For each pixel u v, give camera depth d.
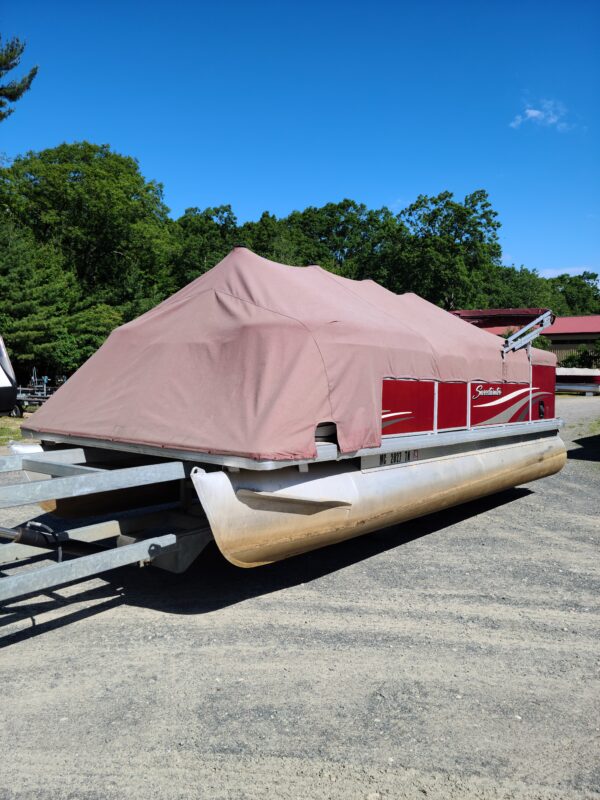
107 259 38.84
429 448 5.39
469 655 3.45
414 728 2.73
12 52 21.58
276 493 3.81
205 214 57.00
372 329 4.73
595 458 11.02
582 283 118.69
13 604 4.09
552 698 3.01
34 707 2.86
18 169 37.25
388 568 4.94
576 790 2.34
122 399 4.53
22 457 4.06
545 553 5.39
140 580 4.58
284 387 3.90
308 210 80.56
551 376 7.53
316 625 3.82
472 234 53.22
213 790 2.31
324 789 2.32
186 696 2.97
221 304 4.63
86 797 2.26
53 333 24.89
